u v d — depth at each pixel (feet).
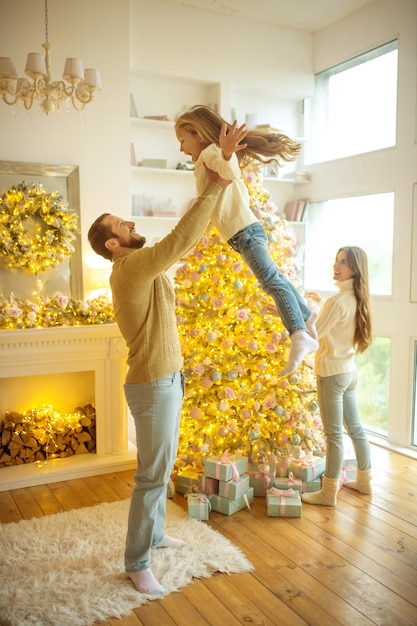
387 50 13.82
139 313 7.06
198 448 10.53
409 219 12.90
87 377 13.20
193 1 14.02
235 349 10.39
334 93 15.65
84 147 12.66
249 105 16.16
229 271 10.34
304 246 16.70
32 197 11.91
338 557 8.23
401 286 13.19
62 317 11.72
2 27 11.60
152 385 7.16
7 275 11.97
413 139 12.75
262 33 15.34
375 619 6.78
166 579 7.57
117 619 6.84
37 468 11.48
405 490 10.82
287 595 7.29
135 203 14.46
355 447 10.61
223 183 6.55
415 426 13.19
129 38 12.98
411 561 8.13
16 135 11.96
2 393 12.39
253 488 10.51
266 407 10.15
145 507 7.36
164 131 14.98
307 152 16.74
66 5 12.21
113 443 12.32
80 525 9.09
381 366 14.08
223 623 6.73
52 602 7.04
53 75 12.17
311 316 7.29
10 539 8.61
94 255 12.85
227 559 8.07
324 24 15.44
